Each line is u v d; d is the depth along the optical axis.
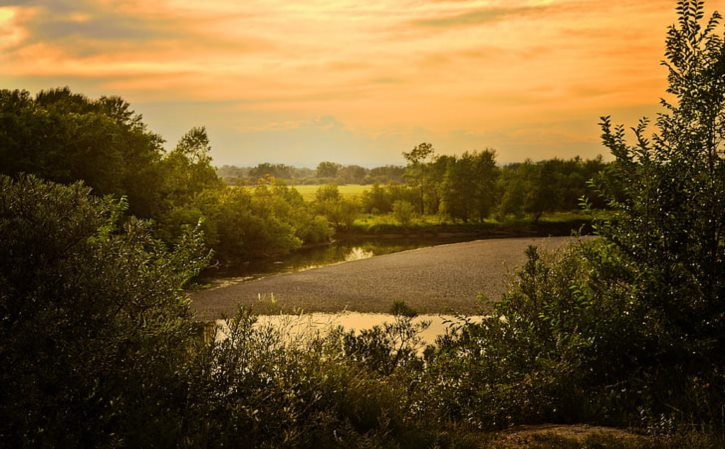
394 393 6.61
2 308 4.30
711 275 7.20
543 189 84.12
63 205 4.80
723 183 7.32
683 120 7.62
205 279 37.75
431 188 95.81
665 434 5.66
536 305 8.40
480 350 8.20
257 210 53.88
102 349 4.37
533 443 5.55
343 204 76.69
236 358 5.36
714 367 6.77
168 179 43.97
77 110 41.88
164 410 4.70
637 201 7.81
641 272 7.48
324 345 7.08
